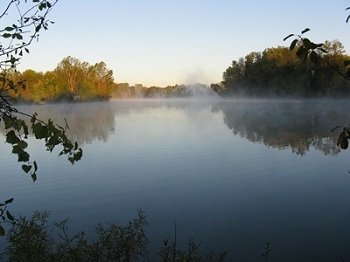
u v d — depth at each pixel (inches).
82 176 474.0
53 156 619.8
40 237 152.9
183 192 394.3
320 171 474.3
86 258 153.6
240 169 495.8
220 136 860.6
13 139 79.4
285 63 2476.6
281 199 361.7
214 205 348.2
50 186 428.5
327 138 794.8
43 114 1927.9
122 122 1353.3
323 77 2030.0
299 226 291.0
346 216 308.8
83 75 3159.5
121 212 334.0
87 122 1378.0
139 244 169.0
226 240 266.7
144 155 618.2
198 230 286.2
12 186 430.3
